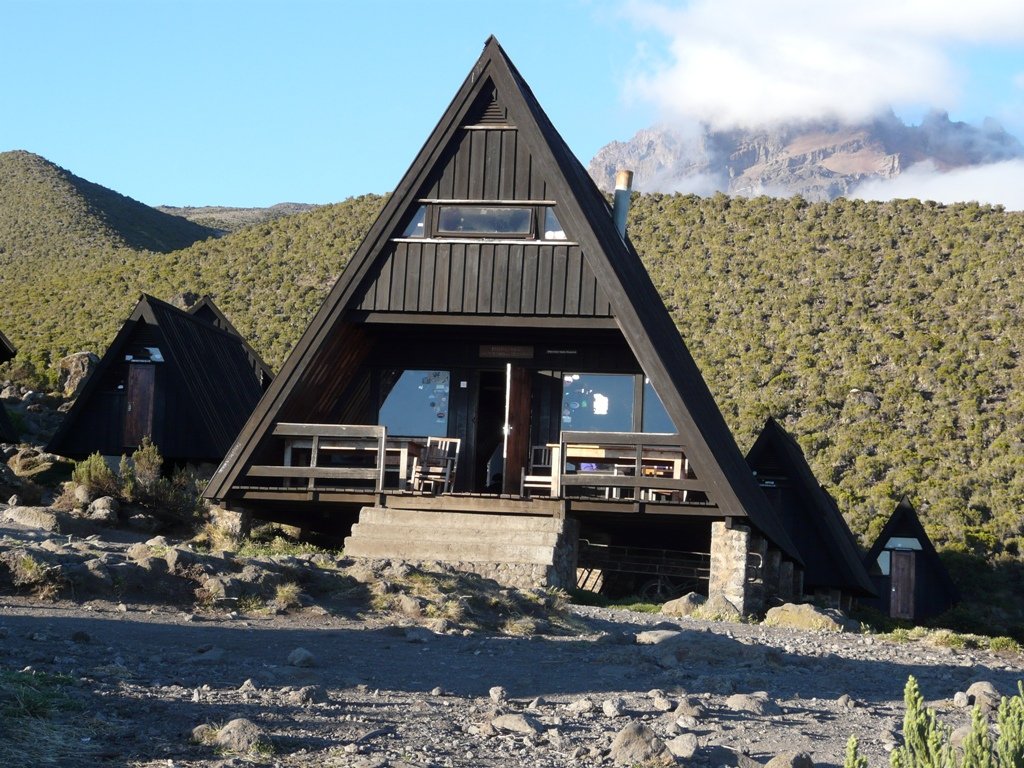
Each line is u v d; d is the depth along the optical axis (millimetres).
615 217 26141
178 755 6656
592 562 24094
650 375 20172
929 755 5895
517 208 21359
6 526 17828
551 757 7406
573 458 20938
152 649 10031
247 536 21688
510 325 21125
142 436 31125
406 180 21484
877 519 51688
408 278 21422
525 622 13891
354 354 22969
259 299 78875
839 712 10008
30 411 41875
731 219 94812
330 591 14234
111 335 63781
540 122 22344
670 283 84750
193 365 32312
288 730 7539
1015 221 88000
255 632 11633
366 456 23125
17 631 9984
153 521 20984
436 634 12617
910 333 72750
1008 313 74438
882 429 61469
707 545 24672
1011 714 5910
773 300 79125
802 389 66688
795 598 26688
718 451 20812
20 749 6410
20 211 119562
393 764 6836
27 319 73250
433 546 19188
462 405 23219
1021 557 48938
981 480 55625
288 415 21344
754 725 9039
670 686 10430
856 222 91812
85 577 12352
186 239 139625
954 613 35875
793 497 30109
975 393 64750
